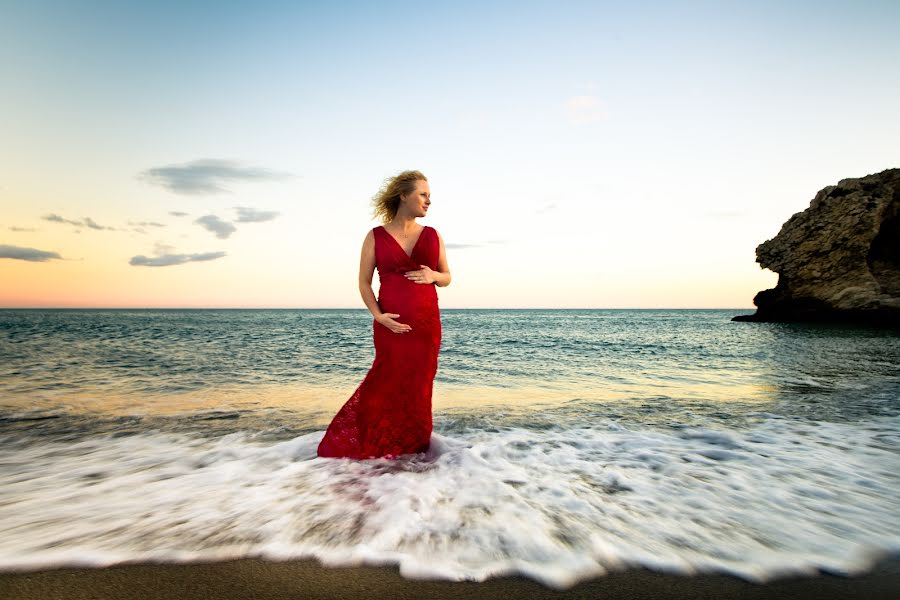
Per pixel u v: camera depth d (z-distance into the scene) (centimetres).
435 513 224
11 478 275
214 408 496
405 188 331
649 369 873
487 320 5447
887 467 297
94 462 309
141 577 168
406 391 324
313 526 210
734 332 2452
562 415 460
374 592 161
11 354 1101
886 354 1143
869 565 179
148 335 2044
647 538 200
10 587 159
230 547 190
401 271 330
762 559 183
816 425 414
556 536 202
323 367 890
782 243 3294
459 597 159
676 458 318
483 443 352
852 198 2966
